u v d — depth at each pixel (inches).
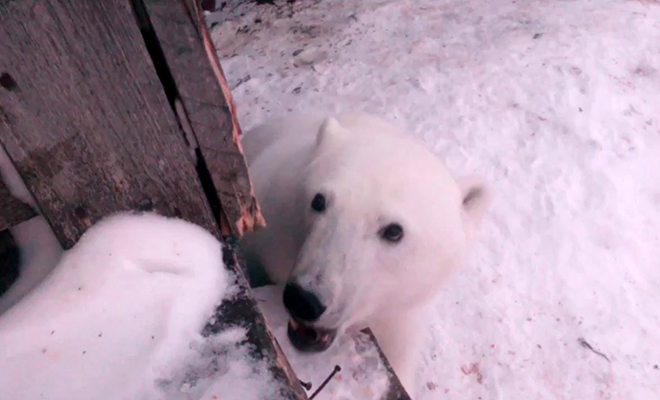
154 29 19.9
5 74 19.3
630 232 72.1
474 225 44.9
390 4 104.8
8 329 21.2
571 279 67.0
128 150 22.5
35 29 18.7
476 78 87.7
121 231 23.9
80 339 21.2
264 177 46.1
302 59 91.3
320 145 42.8
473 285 64.7
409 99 84.0
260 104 82.5
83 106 20.9
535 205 72.8
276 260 43.3
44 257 25.2
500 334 61.5
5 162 22.8
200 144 23.3
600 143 80.7
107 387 20.3
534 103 84.6
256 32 98.4
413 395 51.0
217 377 21.0
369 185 37.5
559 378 59.5
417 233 37.9
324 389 32.7
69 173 22.4
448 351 59.5
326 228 36.8
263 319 22.8
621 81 89.7
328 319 35.5
